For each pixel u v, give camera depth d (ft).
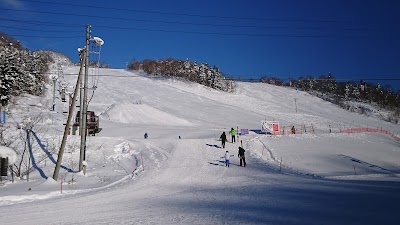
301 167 95.30
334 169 95.45
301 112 308.19
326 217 35.29
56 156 94.48
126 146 109.50
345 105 377.71
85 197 52.75
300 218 35.55
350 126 253.24
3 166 66.23
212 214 39.09
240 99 332.60
